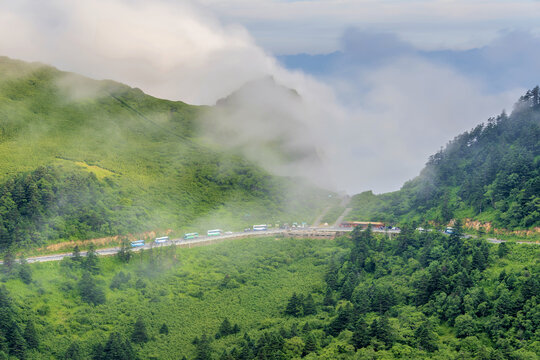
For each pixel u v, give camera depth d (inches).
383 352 6830.7
